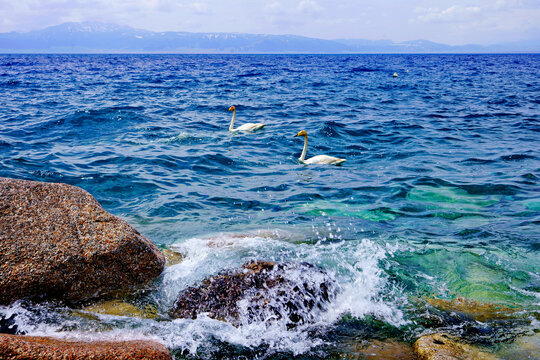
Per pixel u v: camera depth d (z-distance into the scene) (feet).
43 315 17.66
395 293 21.16
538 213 31.81
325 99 106.52
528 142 57.31
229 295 19.29
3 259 17.92
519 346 16.87
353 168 46.29
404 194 36.78
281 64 380.17
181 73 223.92
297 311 18.88
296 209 33.24
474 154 51.03
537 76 206.28
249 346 17.06
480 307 20.02
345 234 28.09
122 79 169.48
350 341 17.54
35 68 251.60
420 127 67.77
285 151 54.54
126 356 14.15
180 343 16.88
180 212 31.99
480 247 26.27
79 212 20.44
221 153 51.42
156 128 65.57
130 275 20.29
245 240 26.25
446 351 16.15
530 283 22.24
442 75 214.69
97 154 48.16
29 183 20.74
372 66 334.03
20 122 64.39
